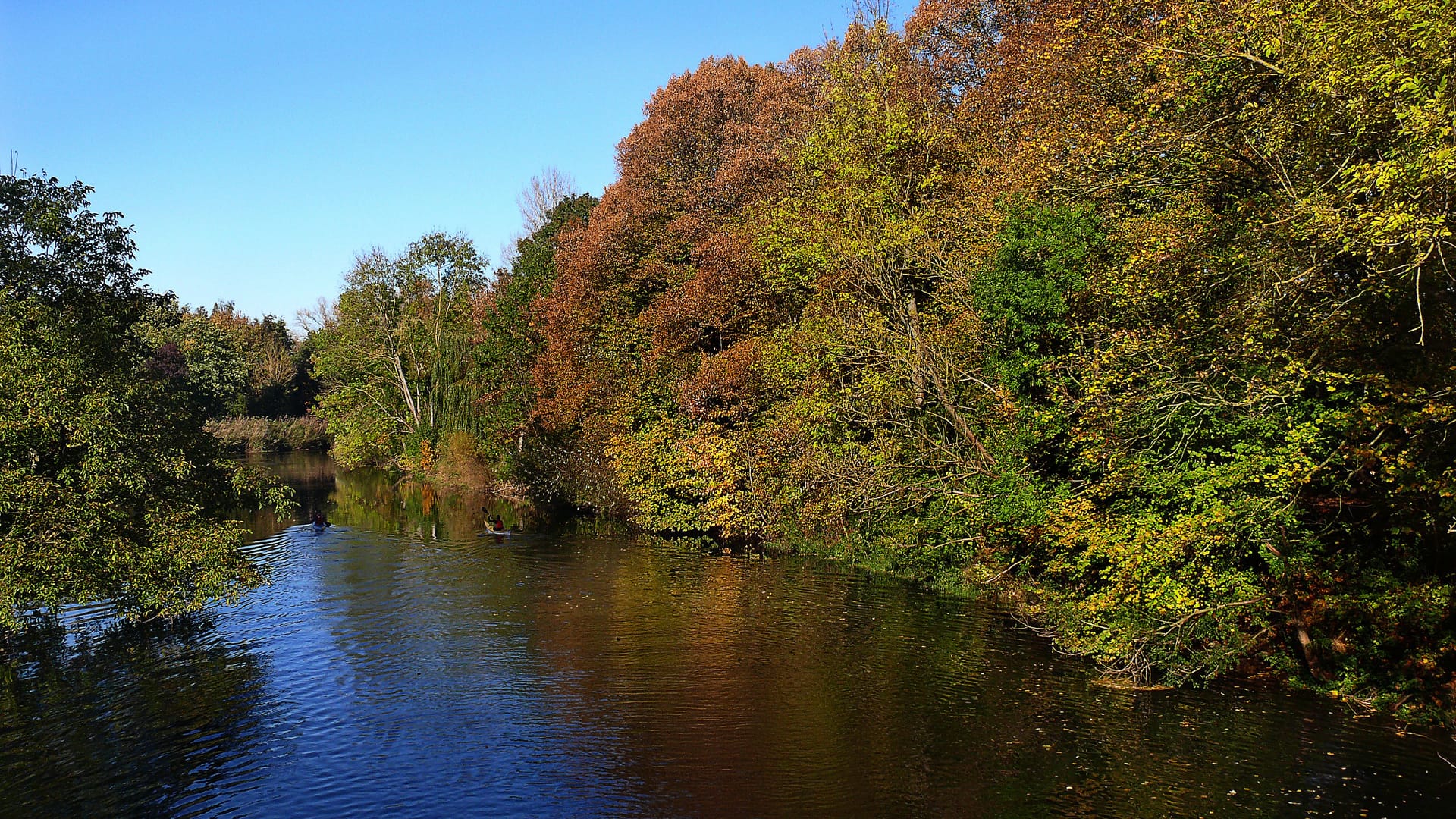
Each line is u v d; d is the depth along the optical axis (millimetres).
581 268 42000
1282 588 15984
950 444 25766
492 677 18016
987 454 23766
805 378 29078
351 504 48406
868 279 27297
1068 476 22344
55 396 18953
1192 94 16547
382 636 21047
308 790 13156
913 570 26875
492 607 23844
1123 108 20281
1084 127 21078
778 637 20406
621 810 12414
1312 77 13672
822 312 28516
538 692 17141
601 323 42188
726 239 34750
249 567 22188
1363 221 12547
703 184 40344
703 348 38531
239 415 93312
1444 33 11641
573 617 22594
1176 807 11977
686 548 33344
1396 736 13867
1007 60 29156
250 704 16641
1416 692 14828
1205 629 16500
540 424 48875
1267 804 11945
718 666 18422
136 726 15711
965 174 28609
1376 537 16812
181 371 74000
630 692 17047
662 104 43406
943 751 13992
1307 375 14383
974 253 24812
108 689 17672
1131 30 20094
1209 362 16594
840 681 17297
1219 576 15766
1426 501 14242
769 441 31328
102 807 12758
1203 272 16234
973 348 25141
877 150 28688
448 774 13648
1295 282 14469
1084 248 20953
